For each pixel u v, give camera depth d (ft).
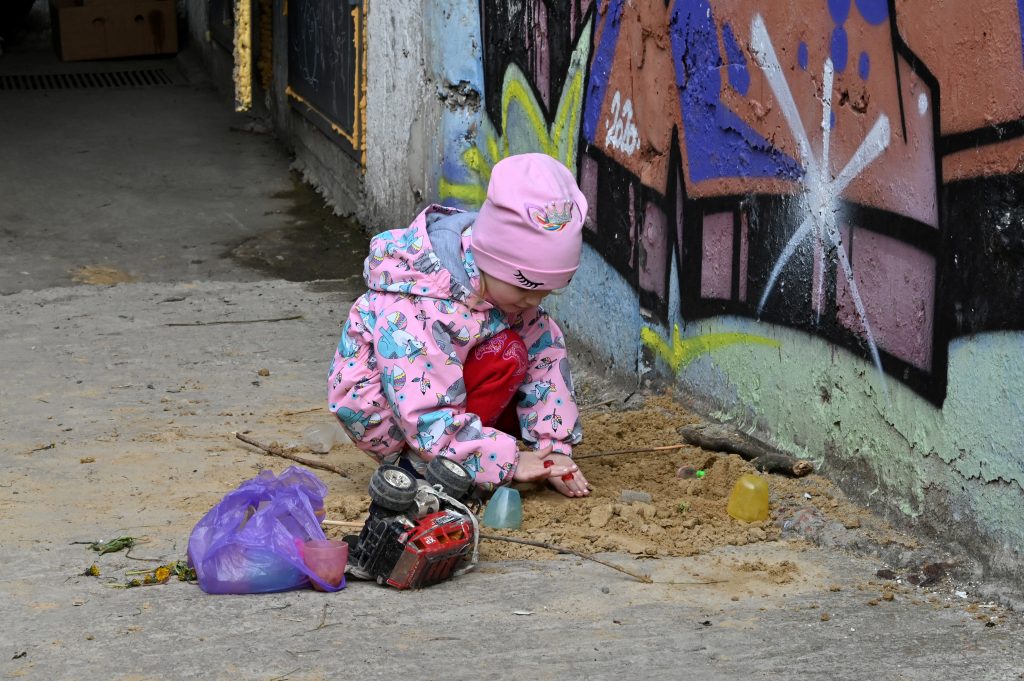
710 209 16.57
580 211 12.80
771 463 14.69
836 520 13.23
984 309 11.43
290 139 46.96
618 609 11.05
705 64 16.39
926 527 12.43
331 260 35.06
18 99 54.70
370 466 15.93
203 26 60.08
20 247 35.73
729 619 10.82
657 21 17.54
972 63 11.37
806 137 14.24
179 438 17.29
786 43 14.47
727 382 16.52
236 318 25.71
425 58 28.19
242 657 9.93
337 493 14.71
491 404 13.96
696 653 10.00
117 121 51.31
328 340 24.06
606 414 17.97
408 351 13.38
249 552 11.42
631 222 18.93
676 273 17.71
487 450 13.58
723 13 15.83
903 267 12.61
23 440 17.20
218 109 53.93
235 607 11.08
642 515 13.69
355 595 11.45
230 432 17.62
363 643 10.23
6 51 64.59
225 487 15.02
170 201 40.78
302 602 11.23
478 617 10.85
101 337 24.12
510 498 13.33
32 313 26.16
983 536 11.64
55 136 48.65
